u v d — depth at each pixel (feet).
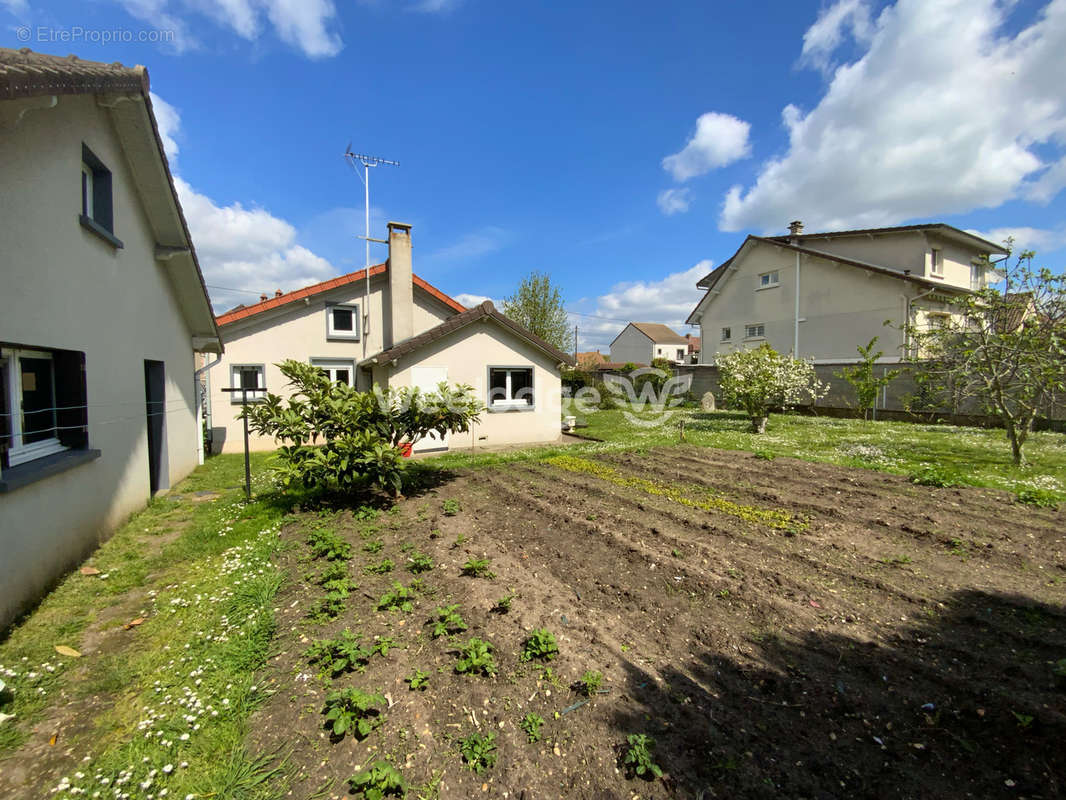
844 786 6.65
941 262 66.54
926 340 35.73
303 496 22.97
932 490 22.67
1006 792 6.51
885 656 9.76
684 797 6.48
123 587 13.47
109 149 18.72
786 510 19.79
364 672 9.32
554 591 12.83
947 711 8.09
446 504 20.66
